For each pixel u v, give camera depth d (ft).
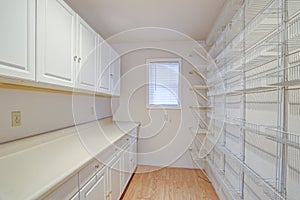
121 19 8.97
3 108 4.61
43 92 6.04
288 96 3.83
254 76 5.42
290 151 3.72
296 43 3.61
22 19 3.74
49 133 6.22
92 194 4.99
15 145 4.82
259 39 5.10
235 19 6.97
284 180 3.89
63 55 5.26
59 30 5.04
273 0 4.26
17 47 3.62
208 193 8.75
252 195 5.41
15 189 3.04
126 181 8.97
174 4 7.59
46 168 3.95
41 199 3.02
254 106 5.41
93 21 9.21
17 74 3.62
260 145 4.97
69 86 5.59
